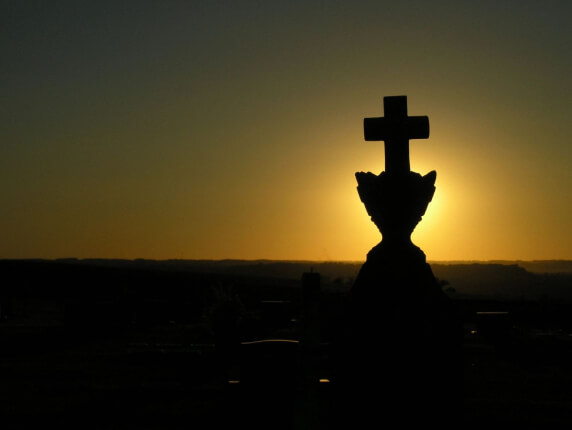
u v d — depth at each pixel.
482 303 32.25
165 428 12.50
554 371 18.83
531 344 21.98
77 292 53.28
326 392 9.44
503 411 13.85
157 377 17.89
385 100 8.19
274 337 21.61
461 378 7.22
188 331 28.84
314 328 11.13
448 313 7.27
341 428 7.25
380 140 8.21
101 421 13.16
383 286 7.33
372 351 7.19
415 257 7.46
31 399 15.18
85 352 22.50
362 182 7.78
